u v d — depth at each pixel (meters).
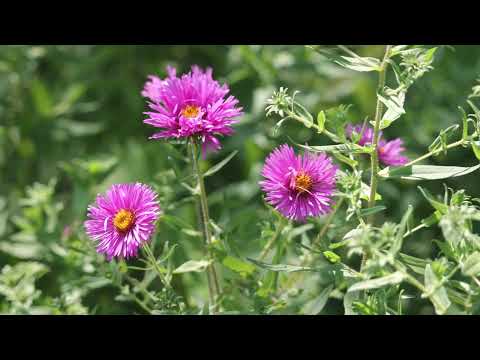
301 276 0.39
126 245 0.30
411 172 0.31
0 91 0.66
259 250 0.41
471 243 0.27
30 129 0.65
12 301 0.41
